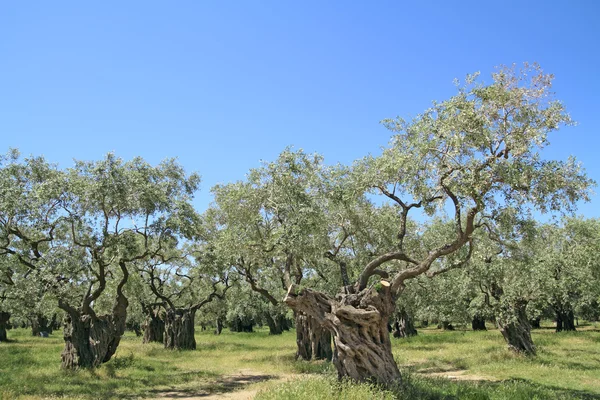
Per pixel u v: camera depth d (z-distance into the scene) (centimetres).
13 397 1319
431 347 2945
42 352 2689
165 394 1533
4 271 1927
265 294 2352
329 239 2114
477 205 1177
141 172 1902
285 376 1923
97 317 2050
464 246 2031
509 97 1170
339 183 1712
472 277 2148
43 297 1767
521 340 2180
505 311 2178
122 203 1788
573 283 2489
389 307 1338
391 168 1280
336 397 1095
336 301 1355
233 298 3856
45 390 1480
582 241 2783
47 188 1692
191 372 2038
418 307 3112
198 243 2716
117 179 1739
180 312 3378
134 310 4044
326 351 2391
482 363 2048
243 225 2070
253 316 5684
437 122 1222
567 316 4231
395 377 1274
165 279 3394
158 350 3033
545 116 1162
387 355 1299
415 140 1234
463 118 1166
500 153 1200
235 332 6331
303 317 2434
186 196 2094
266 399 1144
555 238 2756
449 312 2608
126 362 2164
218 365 2305
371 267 1405
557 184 1145
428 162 1241
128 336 5628
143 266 3067
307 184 1914
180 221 1877
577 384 1526
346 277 1518
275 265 2352
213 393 1549
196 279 3422
